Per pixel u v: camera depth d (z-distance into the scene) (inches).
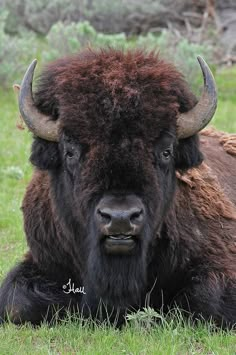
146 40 1998.0
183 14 2551.7
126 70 623.8
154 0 2608.3
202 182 737.6
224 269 688.4
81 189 601.9
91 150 590.2
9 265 827.4
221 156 860.6
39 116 641.6
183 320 657.0
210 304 663.8
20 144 1454.2
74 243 661.9
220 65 2314.2
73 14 2568.9
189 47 1940.2
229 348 609.6
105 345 604.1
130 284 619.2
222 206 736.3
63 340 629.0
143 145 592.1
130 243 580.7
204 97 644.7
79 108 602.5
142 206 575.2
